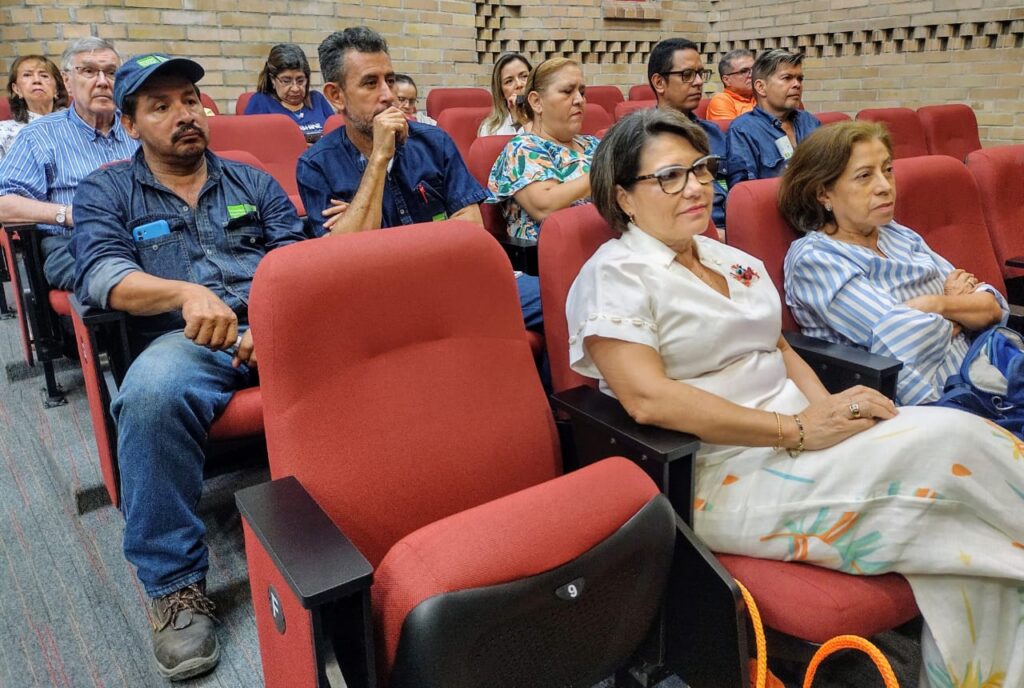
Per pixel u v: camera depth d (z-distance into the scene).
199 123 1.81
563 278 1.51
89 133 2.78
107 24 4.32
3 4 4.07
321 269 1.10
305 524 0.95
